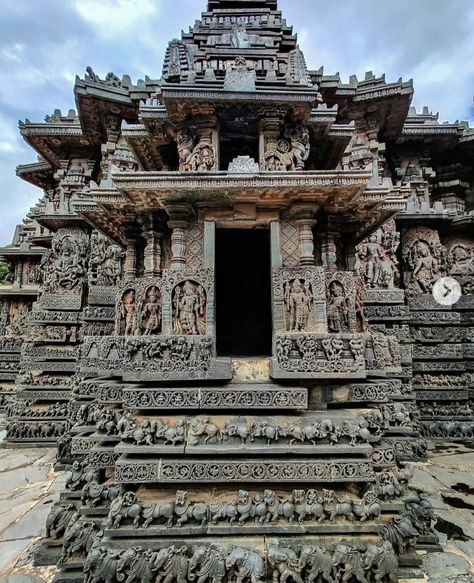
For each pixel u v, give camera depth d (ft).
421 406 36.55
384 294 34.22
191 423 15.26
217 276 28.19
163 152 22.15
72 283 36.96
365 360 16.97
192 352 15.89
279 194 16.67
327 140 21.53
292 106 18.29
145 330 16.97
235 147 22.04
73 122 40.40
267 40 24.47
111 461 16.78
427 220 38.45
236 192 16.48
